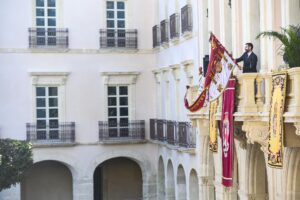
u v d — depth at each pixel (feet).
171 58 140.36
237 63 84.23
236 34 95.66
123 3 157.89
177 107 135.54
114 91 156.66
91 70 154.92
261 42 85.81
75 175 153.38
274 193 82.79
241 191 94.53
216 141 87.25
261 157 90.74
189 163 124.77
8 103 150.61
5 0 150.71
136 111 157.38
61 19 153.58
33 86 151.74
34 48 151.23
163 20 145.07
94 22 155.53
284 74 64.28
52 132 152.25
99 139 154.20
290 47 66.59
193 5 122.52
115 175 165.89
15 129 150.71
